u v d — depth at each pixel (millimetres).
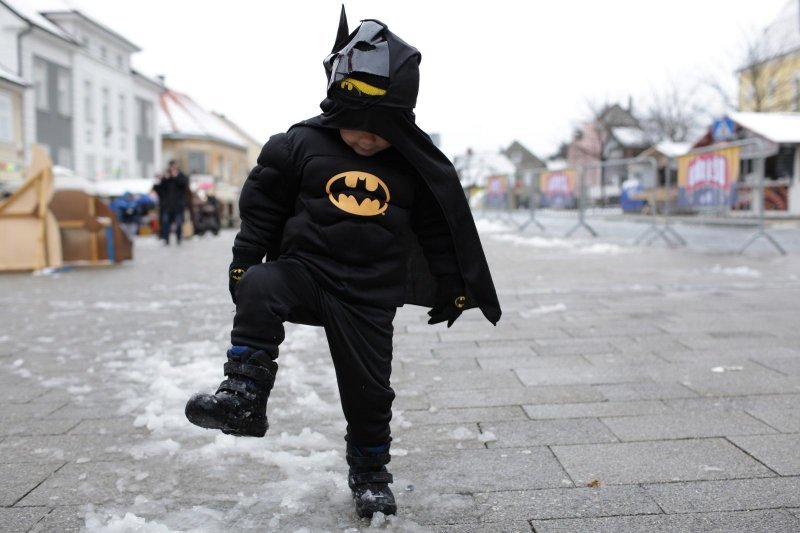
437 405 3795
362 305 2402
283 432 3367
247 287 2297
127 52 45594
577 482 2754
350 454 2543
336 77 2252
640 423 3428
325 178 2355
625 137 59594
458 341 5426
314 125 2412
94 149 41094
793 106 39125
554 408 3701
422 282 2629
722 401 3744
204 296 8117
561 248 13820
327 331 2414
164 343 5445
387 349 2461
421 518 2473
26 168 33406
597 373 4379
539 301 7242
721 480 2729
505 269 10203
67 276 10500
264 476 2865
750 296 7230
